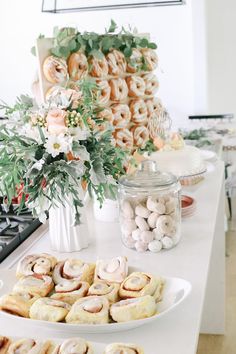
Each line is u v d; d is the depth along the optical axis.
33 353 1.04
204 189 2.32
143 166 1.71
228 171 4.33
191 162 2.39
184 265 1.53
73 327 1.16
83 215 1.67
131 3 2.24
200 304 1.31
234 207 4.54
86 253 1.66
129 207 1.63
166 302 1.30
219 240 2.65
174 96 4.74
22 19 4.80
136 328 1.22
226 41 4.53
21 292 1.28
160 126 2.67
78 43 2.01
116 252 1.66
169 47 4.64
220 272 2.68
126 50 2.33
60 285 1.32
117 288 1.31
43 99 1.92
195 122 4.66
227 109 4.69
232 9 4.45
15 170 1.42
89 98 1.56
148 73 2.52
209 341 2.71
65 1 2.28
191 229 1.82
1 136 1.46
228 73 4.60
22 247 1.72
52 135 1.42
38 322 1.17
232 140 4.43
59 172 1.43
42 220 1.49
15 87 4.99
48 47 1.93
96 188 1.64
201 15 4.50
